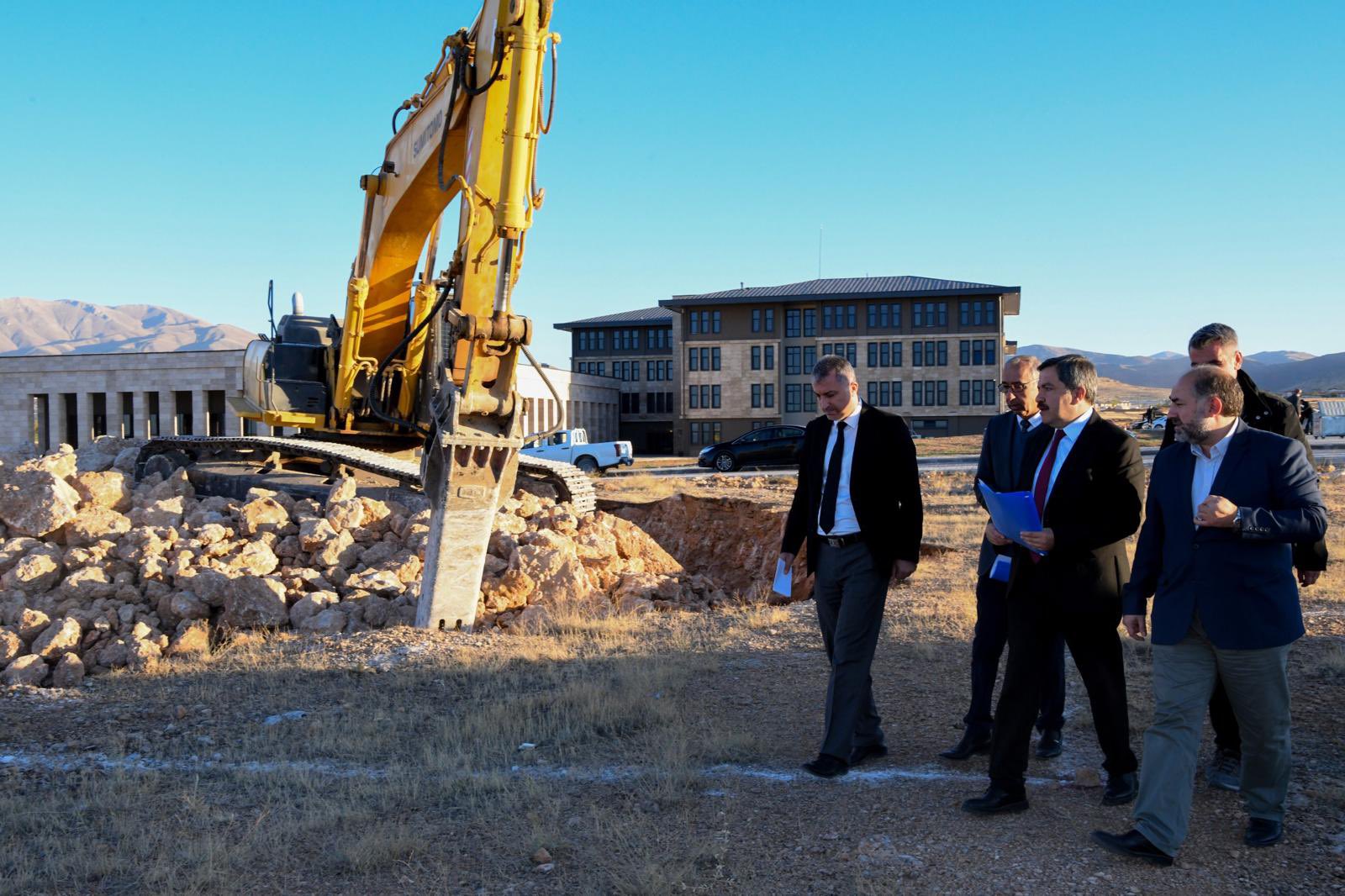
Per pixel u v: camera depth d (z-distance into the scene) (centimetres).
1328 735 530
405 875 405
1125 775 451
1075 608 438
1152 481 422
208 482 1348
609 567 1082
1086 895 365
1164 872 383
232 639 862
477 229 929
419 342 1216
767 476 3030
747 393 7156
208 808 486
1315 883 368
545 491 1455
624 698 638
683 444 7262
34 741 612
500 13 876
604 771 523
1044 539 429
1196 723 397
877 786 488
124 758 578
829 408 501
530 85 872
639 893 376
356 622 898
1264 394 479
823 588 514
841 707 503
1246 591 387
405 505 1216
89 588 877
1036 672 443
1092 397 453
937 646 768
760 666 736
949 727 582
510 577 977
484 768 533
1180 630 395
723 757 537
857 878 383
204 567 930
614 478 3003
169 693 713
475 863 413
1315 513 379
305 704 676
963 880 380
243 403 1530
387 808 479
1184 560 399
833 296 6919
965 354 6788
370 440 1414
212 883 400
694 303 7100
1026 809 450
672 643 811
